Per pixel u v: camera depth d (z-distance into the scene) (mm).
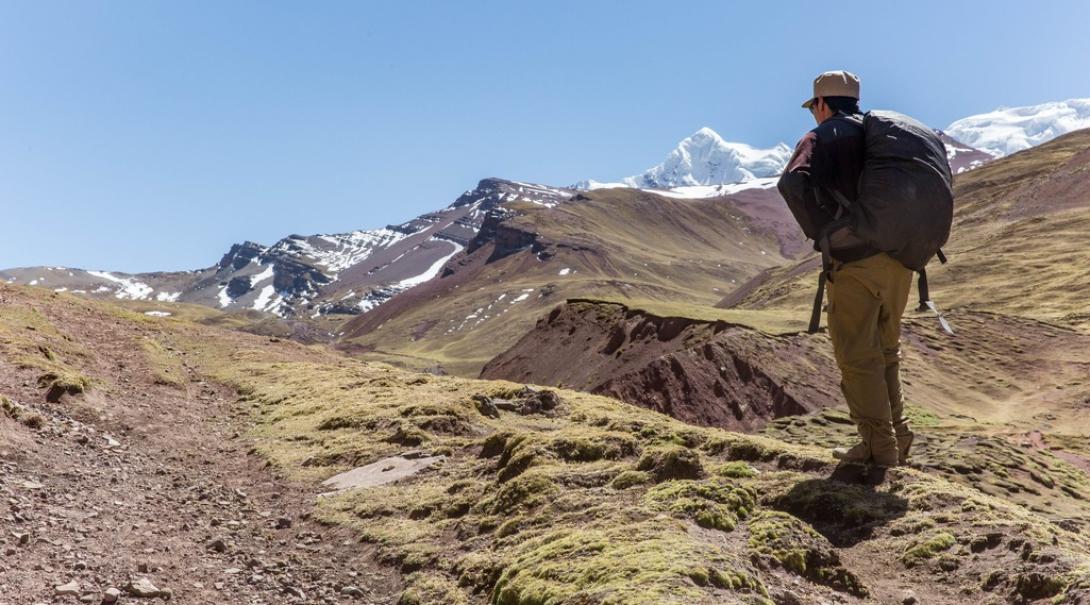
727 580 6043
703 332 53812
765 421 45781
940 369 61750
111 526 9750
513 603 6871
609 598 5855
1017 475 20641
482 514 9805
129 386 22109
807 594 6410
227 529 10414
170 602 7543
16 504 9836
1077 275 115062
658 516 7656
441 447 13844
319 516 10938
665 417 18531
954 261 137250
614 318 64125
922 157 7855
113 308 40000
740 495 8203
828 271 8109
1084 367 60688
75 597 7309
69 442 14031
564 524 8391
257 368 28344
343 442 15484
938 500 7898
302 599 8023
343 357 37281
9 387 17406
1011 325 71000
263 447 15945
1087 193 159125
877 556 7238
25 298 34406
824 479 8773
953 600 6371
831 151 7980
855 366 8484
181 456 15234
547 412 18172
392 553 9211
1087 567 6035
